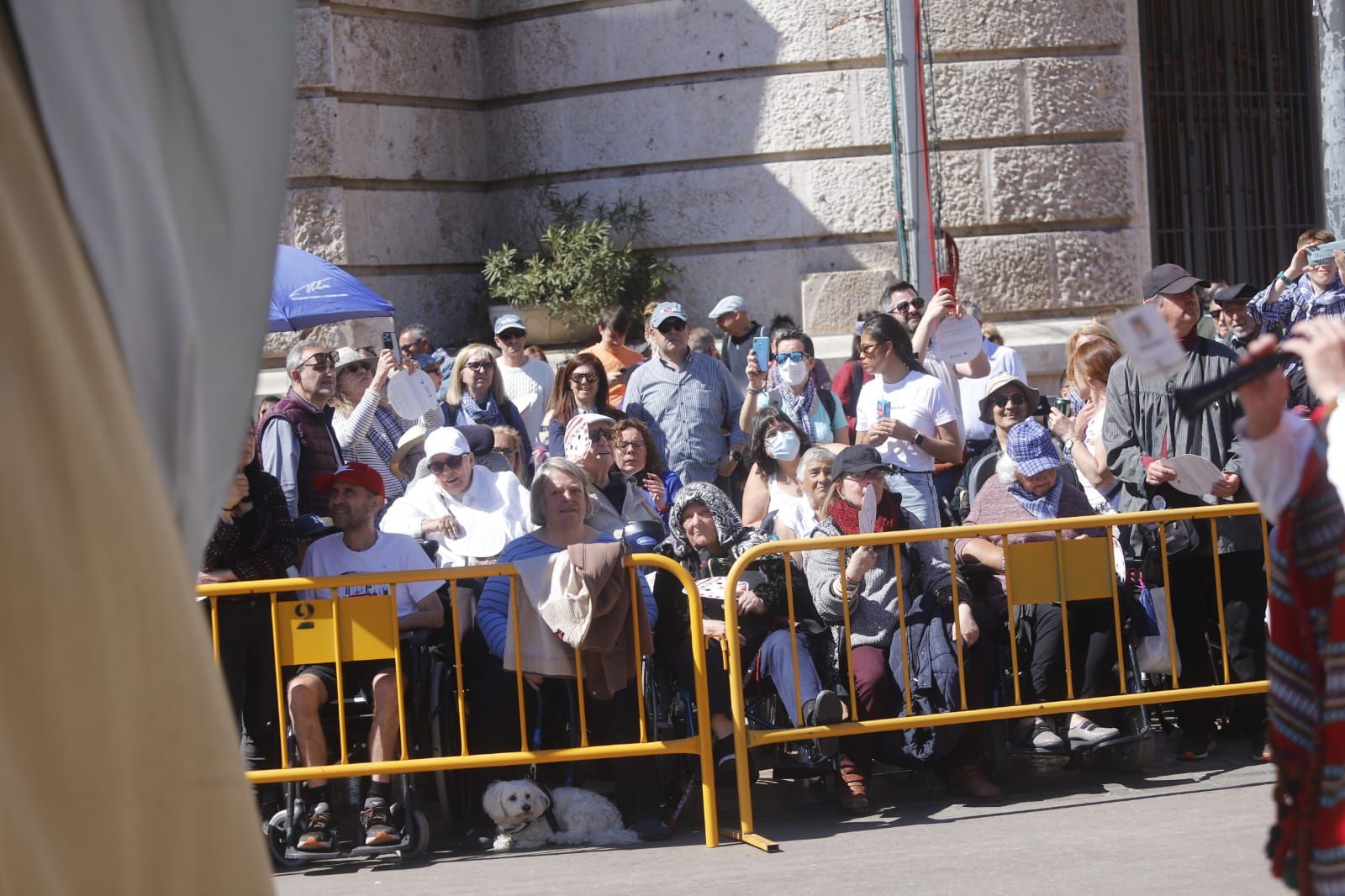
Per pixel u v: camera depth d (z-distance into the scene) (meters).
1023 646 7.54
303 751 6.63
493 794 6.64
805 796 7.48
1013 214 13.34
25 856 2.24
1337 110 10.86
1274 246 15.46
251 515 6.88
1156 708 8.73
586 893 5.93
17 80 2.51
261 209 2.95
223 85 2.86
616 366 12.20
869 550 7.03
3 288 2.33
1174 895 5.51
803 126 13.43
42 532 2.31
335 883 6.28
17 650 2.28
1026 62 13.35
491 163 14.66
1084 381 8.71
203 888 2.47
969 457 10.01
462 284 14.52
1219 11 15.17
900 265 12.95
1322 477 3.21
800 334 10.26
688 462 10.34
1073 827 6.58
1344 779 3.12
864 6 13.27
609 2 13.91
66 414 2.36
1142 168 13.88
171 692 2.46
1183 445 7.59
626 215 13.92
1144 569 7.53
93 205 2.52
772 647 7.12
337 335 13.26
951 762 7.38
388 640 6.60
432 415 9.78
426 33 14.15
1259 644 7.52
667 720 7.03
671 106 13.76
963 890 5.72
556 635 6.55
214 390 2.90
